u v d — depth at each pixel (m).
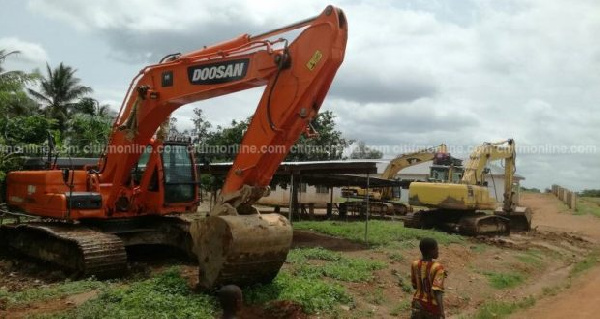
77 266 10.52
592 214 39.16
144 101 10.47
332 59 7.99
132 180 12.23
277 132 8.35
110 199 11.62
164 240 12.83
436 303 6.05
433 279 6.09
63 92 48.75
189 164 12.75
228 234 8.03
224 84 9.20
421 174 55.03
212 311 7.81
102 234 10.88
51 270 11.44
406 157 30.00
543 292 12.93
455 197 21.95
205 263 8.47
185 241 12.53
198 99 10.02
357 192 39.19
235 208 8.52
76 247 10.44
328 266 11.92
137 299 7.97
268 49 8.58
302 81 8.21
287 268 11.44
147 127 10.74
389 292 11.03
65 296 8.88
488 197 23.28
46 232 11.09
